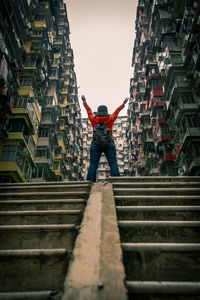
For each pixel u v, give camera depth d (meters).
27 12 23.83
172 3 25.70
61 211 3.05
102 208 2.87
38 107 23.16
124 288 1.48
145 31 34.88
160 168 28.62
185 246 2.20
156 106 28.80
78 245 2.04
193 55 19.45
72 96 45.81
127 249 2.17
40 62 23.48
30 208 3.48
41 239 2.52
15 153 17.48
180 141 22.56
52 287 1.89
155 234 2.59
